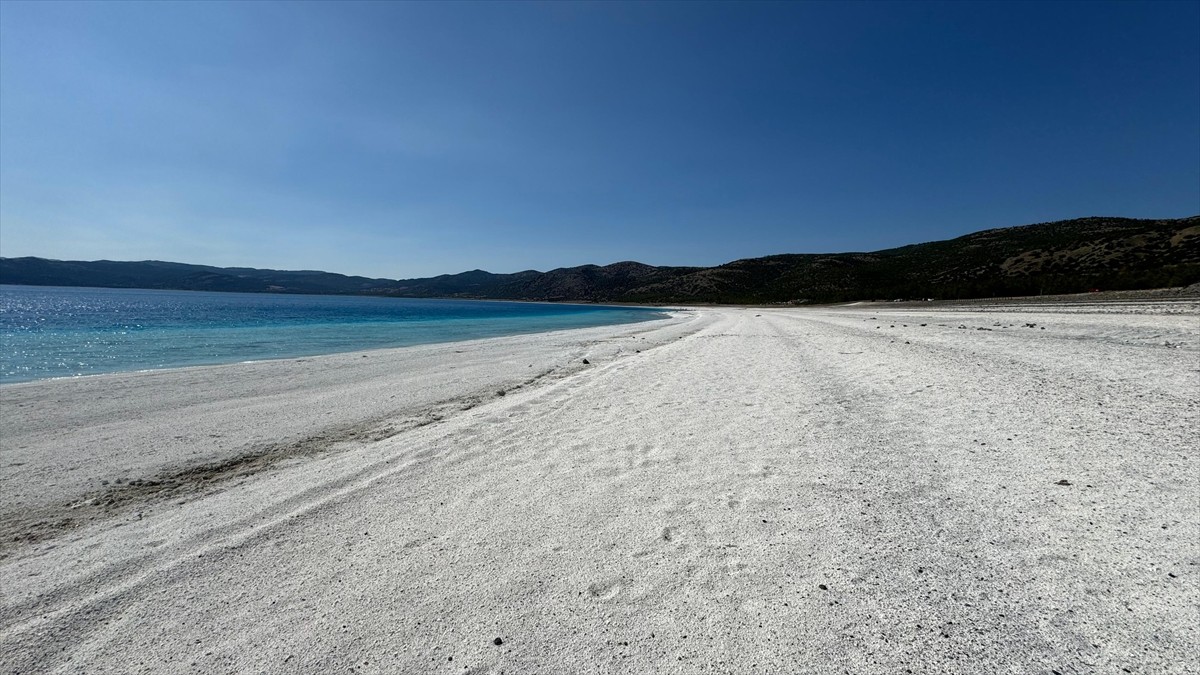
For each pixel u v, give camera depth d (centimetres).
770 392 732
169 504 414
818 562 264
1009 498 321
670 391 784
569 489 393
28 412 769
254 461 529
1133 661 183
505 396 845
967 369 800
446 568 281
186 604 261
